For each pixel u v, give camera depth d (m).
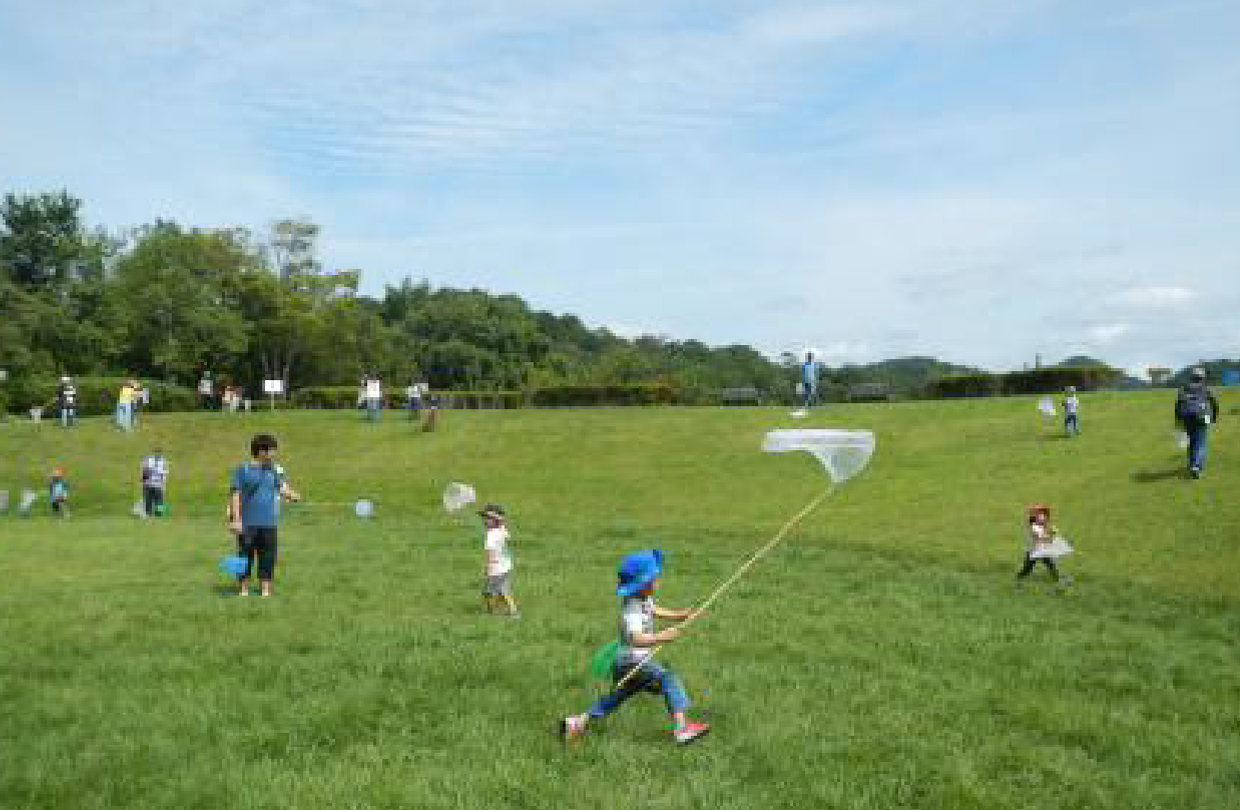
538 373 103.75
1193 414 23.44
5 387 66.06
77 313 90.25
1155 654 12.38
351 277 91.06
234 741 8.45
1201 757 8.66
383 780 7.61
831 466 9.92
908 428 35.31
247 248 90.38
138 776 7.73
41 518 29.69
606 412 45.44
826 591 16.16
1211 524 19.91
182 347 83.50
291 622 12.84
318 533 23.23
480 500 30.86
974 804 7.51
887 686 10.47
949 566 18.86
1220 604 15.34
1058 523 21.72
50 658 11.04
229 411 51.84
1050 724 9.41
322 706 9.29
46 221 97.81
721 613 14.15
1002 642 12.74
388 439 41.62
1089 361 44.66
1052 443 30.05
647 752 8.36
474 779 7.64
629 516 27.11
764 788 7.68
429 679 10.31
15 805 7.24
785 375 130.00
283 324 88.06
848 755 8.41
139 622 12.81
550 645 11.70
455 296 141.12
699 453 35.53
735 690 10.16
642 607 8.91
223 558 19.12
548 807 7.26
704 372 130.12
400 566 18.00
